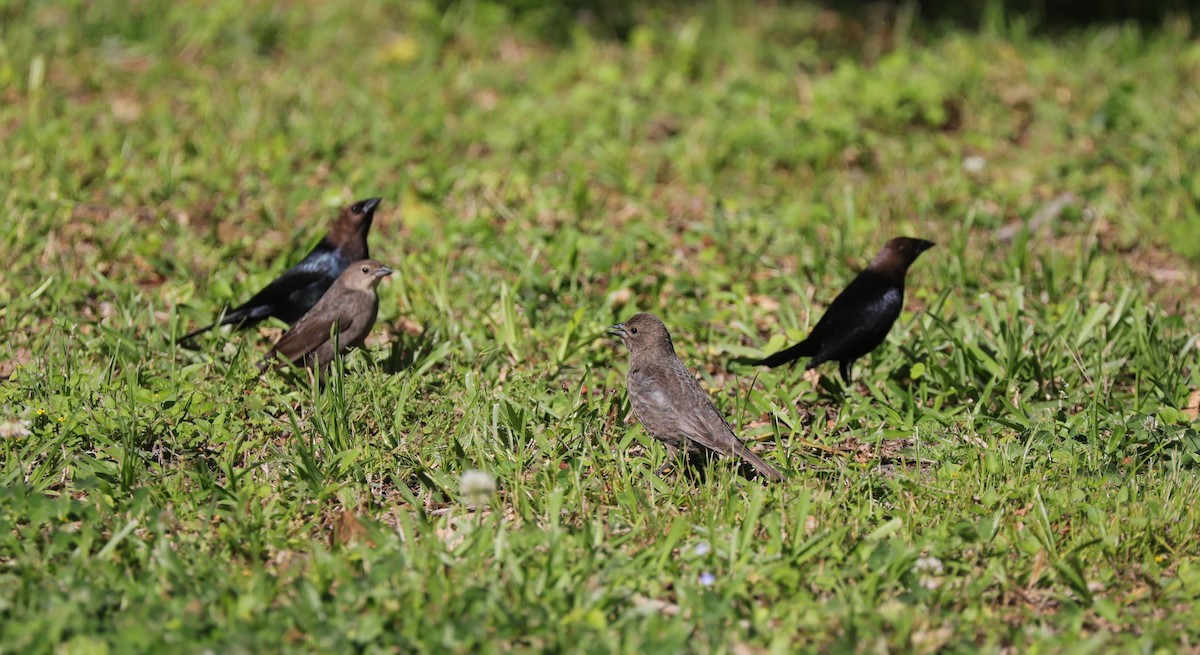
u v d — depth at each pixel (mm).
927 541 8406
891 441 10492
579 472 9312
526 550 8211
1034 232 15531
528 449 9883
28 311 12281
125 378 10586
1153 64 20922
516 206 15922
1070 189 16875
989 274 14156
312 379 10508
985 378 11336
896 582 8023
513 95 19734
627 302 13211
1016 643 7445
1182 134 17828
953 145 18156
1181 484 9273
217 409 10258
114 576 7852
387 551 8141
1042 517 8602
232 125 17672
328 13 22234
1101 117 18734
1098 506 9023
